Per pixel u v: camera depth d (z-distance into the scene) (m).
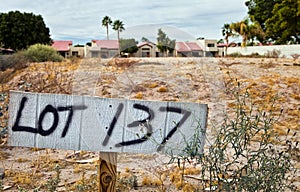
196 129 1.78
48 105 1.82
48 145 1.84
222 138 2.01
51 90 7.56
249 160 2.05
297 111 6.71
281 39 37.03
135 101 1.78
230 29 35.59
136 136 1.79
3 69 12.41
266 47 29.56
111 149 1.81
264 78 10.62
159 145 1.79
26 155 4.60
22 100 1.84
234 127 1.99
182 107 1.79
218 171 2.08
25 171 3.99
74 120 1.81
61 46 44.03
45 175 3.93
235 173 2.14
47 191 3.39
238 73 11.20
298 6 34.66
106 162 1.91
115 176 1.93
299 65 14.95
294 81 10.17
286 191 2.91
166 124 1.79
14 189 3.55
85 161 4.33
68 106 1.81
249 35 36.53
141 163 1.98
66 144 1.82
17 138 1.85
